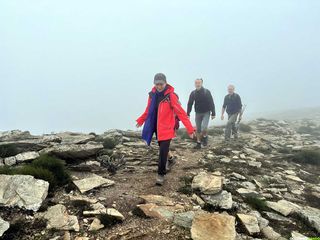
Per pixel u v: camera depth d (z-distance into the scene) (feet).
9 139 32.99
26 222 15.12
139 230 15.44
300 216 19.51
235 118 46.85
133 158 29.27
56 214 15.96
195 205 18.93
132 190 20.77
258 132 64.18
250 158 34.04
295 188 26.18
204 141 40.29
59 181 19.92
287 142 50.90
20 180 17.69
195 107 39.17
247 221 17.15
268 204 21.12
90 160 26.05
